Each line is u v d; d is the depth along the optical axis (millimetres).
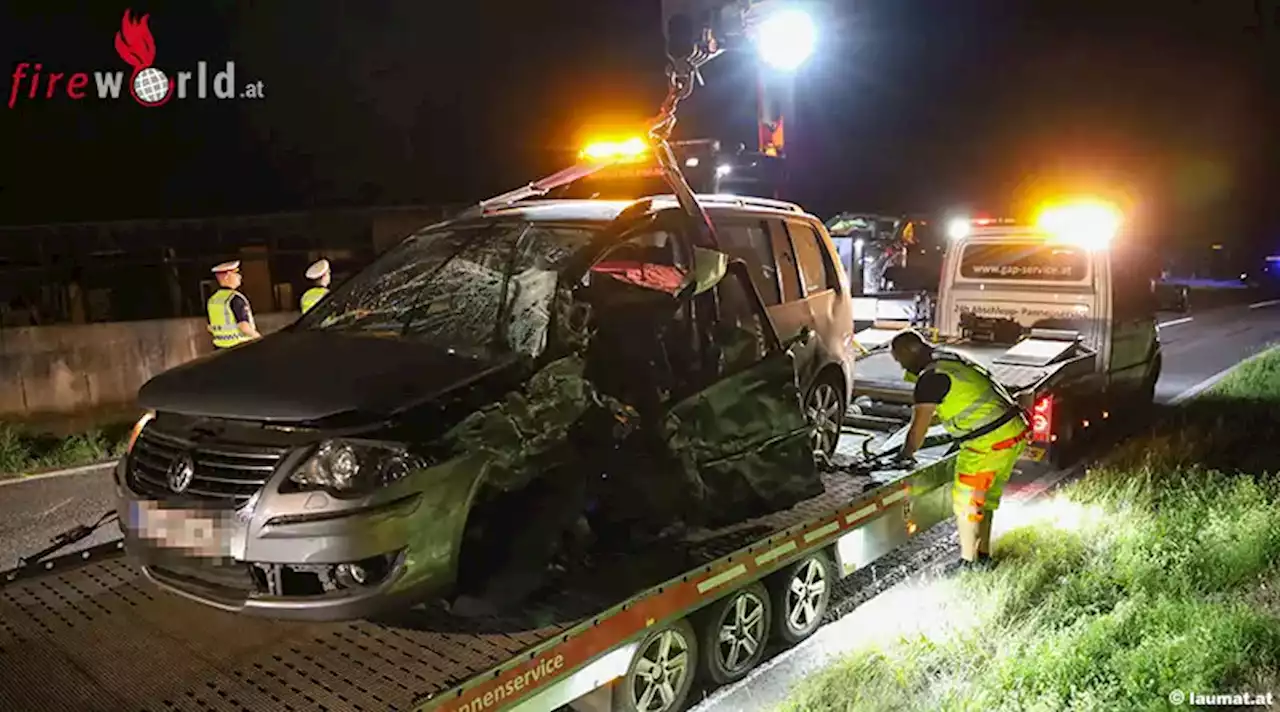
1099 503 6648
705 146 8406
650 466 4035
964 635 4656
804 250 5887
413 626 3426
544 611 3516
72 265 12031
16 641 3357
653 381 4145
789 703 4043
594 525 4008
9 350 10148
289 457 3182
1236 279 38531
